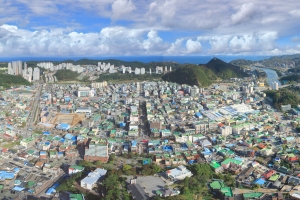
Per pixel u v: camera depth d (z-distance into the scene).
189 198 159.25
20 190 181.38
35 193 179.75
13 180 194.62
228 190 171.00
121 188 170.00
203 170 194.75
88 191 174.75
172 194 161.38
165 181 181.38
